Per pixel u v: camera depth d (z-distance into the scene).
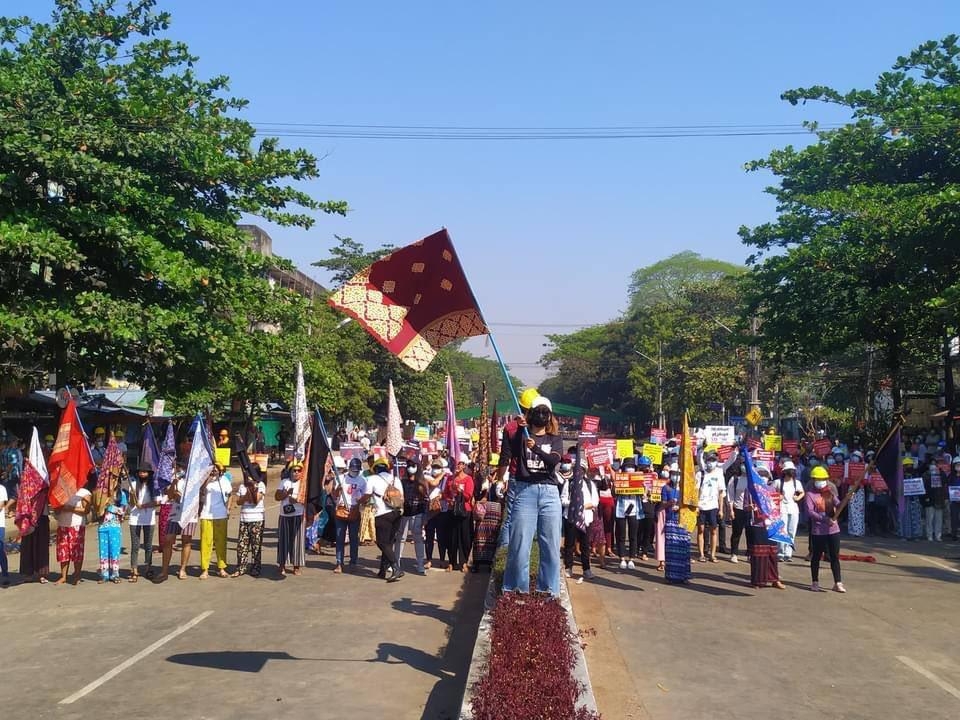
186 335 16.53
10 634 9.91
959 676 8.45
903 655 9.23
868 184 24.48
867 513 21.09
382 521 13.62
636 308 85.25
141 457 13.77
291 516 14.15
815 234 23.86
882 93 24.19
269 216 17.55
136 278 16.53
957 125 21.11
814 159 24.53
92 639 9.63
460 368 78.62
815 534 13.07
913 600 12.32
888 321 24.97
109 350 17.50
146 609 11.29
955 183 22.33
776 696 7.72
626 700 7.53
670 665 8.72
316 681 8.02
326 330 39.00
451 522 14.91
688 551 13.56
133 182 15.79
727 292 60.09
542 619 6.54
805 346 26.83
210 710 7.18
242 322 17.45
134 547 13.52
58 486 13.05
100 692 7.66
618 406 80.12
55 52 16.73
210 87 18.77
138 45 17.73
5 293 15.18
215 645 9.34
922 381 34.97
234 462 34.81
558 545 7.61
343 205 18.16
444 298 7.40
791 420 47.41
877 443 27.44
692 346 58.44
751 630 10.35
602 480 15.17
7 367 17.06
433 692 7.71
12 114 14.60
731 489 16.08
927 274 23.00
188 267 15.38
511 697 5.60
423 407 54.81
